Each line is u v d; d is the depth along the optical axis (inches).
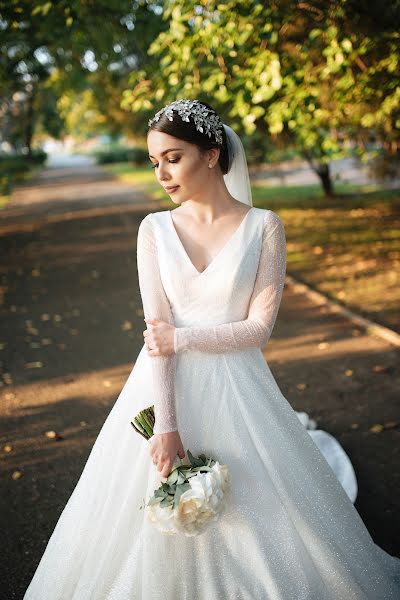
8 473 144.2
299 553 76.9
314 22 208.5
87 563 80.5
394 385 179.3
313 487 81.6
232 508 75.5
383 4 192.1
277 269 77.5
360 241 401.1
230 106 282.4
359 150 294.0
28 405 183.3
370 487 128.6
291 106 217.0
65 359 223.0
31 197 959.6
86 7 299.1
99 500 81.4
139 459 78.2
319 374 192.1
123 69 509.7
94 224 602.9
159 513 69.7
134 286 335.0
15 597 102.8
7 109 1266.0
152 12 313.1
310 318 254.2
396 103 218.2
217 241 76.4
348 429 154.6
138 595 77.0
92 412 175.8
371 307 257.6
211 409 76.9
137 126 895.7
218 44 201.3
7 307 305.6
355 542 84.8
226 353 77.5
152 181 1109.7
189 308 76.8
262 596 75.7
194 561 75.7
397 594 87.7
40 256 447.2
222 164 77.5
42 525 123.2
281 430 79.7
